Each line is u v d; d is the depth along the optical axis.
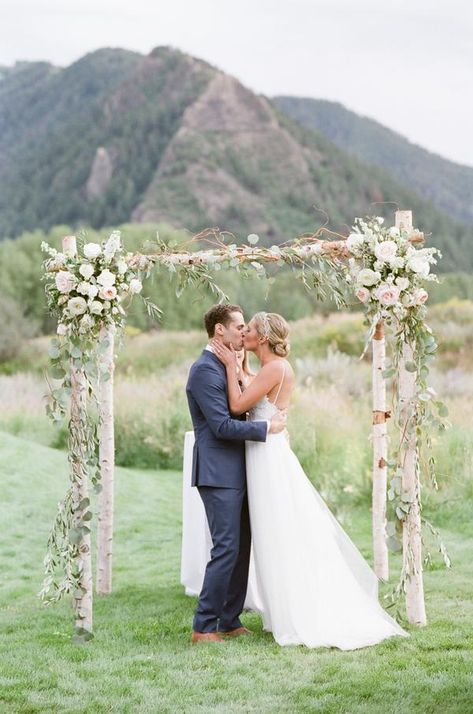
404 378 5.00
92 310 4.91
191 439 6.09
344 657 4.58
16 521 8.62
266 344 5.05
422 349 4.93
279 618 4.94
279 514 4.96
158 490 10.34
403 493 5.00
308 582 4.98
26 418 14.27
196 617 5.00
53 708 4.01
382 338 6.21
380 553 6.36
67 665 4.62
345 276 5.21
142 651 4.86
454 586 6.14
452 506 9.00
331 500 9.72
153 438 12.59
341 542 5.39
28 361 27.81
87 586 5.09
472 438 9.89
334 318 25.02
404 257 4.90
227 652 4.75
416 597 5.09
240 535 5.16
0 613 5.91
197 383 4.93
